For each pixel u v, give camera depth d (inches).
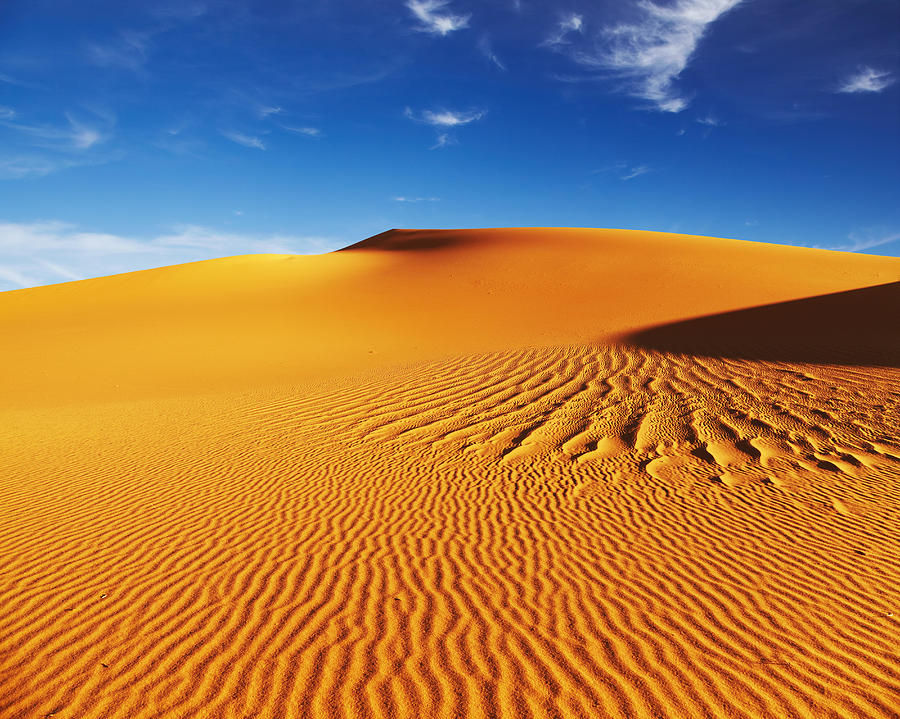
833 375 502.6
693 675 143.6
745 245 1863.9
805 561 212.4
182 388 701.9
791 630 164.4
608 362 647.8
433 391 579.8
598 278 1445.6
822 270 1422.2
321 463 372.8
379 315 1231.5
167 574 208.2
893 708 128.9
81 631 167.9
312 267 1712.6
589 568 211.6
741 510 269.3
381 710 131.6
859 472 312.7
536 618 174.2
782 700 133.0
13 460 387.2
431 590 194.7
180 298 1382.9
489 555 226.1
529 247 1807.3
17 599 188.5
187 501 297.7
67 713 131.2
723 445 369.4
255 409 547.5
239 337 1042.1
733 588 192.1
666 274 1429.6
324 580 203.2
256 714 130.4
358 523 265.0
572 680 142.6
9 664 151.2
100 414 557.3
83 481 335.3
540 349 791.1
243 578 204.8
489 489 315.3
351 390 611.2
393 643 160.2
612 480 322.7
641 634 163.9
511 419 461.4
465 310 1255.5
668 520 259.9
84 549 232.2
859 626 165.6
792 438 370.3
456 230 2383.1
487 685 140.7
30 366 841.5
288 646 159.2
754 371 542.6
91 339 1027.9
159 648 158.7
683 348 680.4
